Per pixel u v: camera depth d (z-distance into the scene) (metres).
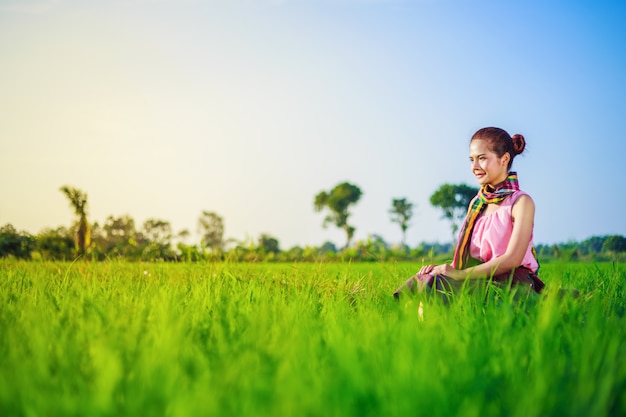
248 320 3.63
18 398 2.24
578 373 2.64
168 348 2.70
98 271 7.96
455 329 3.32
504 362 2.79
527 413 2.18
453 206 63.81
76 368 2.65
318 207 121.31
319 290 6.14
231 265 7.74
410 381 2.30
